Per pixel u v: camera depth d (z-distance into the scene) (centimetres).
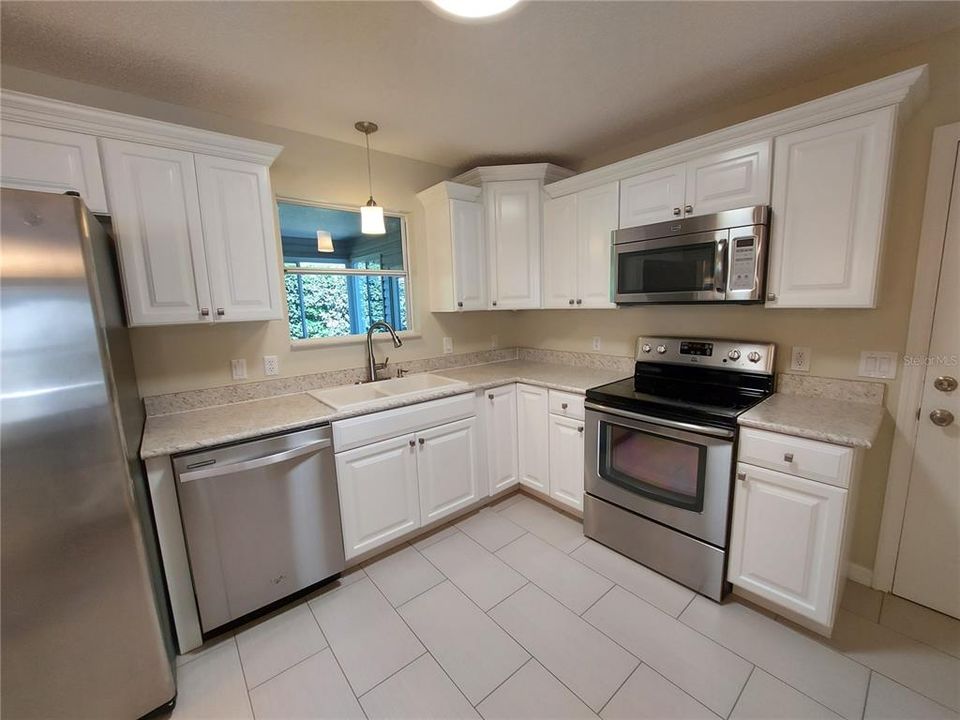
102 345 124
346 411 201
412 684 151
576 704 141
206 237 184
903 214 169
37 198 113
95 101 180
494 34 151
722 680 147
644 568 210
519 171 272
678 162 207
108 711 134
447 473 243
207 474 162
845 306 165
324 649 167
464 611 185
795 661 154
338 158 249
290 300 240
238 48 155
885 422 181
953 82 156
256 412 202
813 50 166
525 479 277
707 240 194
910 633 165
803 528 158
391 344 281
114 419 128
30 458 117
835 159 161
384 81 182
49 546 121
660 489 199
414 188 284
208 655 166
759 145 179
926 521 176
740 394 206
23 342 113
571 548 229
